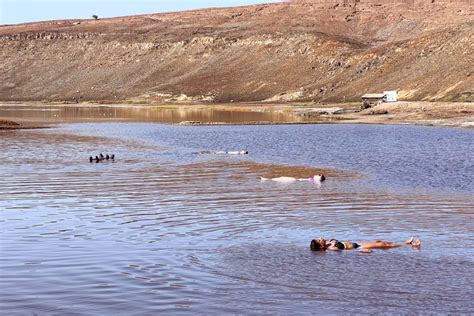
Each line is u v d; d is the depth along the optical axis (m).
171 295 16.70
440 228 24.11
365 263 19.36
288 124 93.12
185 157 50.09
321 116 114.88
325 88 185.12
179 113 138.62
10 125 87.69
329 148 56.78
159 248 21.16
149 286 17.38
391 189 33.44
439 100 122.69
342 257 20.02
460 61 142.00
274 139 67.50
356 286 17.36
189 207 28.48
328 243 21.00
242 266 19.09
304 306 15.99
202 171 41.31
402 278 17.95
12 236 22.81
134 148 57.94
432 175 38.53
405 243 21.66
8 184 35.56
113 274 18.34
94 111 153.12
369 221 25.52
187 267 19.02
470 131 74.25
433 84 135.62
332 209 28.02
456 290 16.98
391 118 99.50
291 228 24.23
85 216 26.45
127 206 28.73
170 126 92.19
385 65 173.38
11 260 19.72
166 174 39.84
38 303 16.20
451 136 67.69
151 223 25.09
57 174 39.84
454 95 121.75
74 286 17.38
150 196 31.48
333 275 18.27
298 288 17.22
